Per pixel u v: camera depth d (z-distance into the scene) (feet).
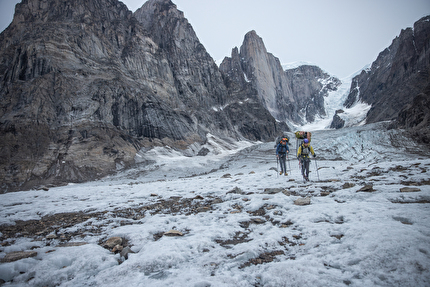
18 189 135.23
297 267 9.80
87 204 30.04
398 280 8.07
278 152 39.88
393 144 176.45
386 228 11.59
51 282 10.22
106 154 180.86
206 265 10.98
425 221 12.19
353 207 16.78
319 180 31.65
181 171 165.48
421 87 456.45
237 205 23.02
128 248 13.30
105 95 217.36
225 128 355.77
